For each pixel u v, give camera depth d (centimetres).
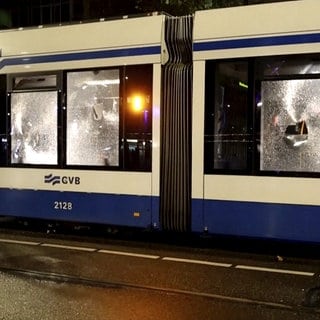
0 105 709
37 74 684
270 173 555
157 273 504
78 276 491
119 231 699
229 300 423
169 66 610
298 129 546
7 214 705
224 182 575
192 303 416
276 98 556
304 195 540
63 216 666
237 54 570
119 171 630
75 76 661
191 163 592
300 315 391
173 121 603
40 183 681
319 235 534
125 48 629
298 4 546
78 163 659
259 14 562
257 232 560
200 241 662
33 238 678
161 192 607
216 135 581
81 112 657
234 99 573
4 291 446
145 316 385
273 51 554
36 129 686
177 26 608
